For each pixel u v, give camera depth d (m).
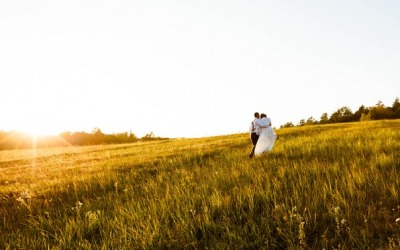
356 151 10.15
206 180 7.90
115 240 4.67
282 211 4.96
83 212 6.47
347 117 115.06
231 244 4.30
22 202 7.18
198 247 4.41
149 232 4.68
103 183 9.27
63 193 8.53
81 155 21.73
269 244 4.24
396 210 4.77
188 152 16.22
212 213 5.32
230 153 14.16
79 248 4.57
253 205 5.43
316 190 5.72
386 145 10.67
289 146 13.96
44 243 4.86
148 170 11.16
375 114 101.25
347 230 4.26
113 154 20.28
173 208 5.81
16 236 5.38
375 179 6.01
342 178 6.34
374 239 4.00
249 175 7.82
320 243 4.09
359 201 5.14
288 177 7.18
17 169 15.35
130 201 6.75
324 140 15.33
